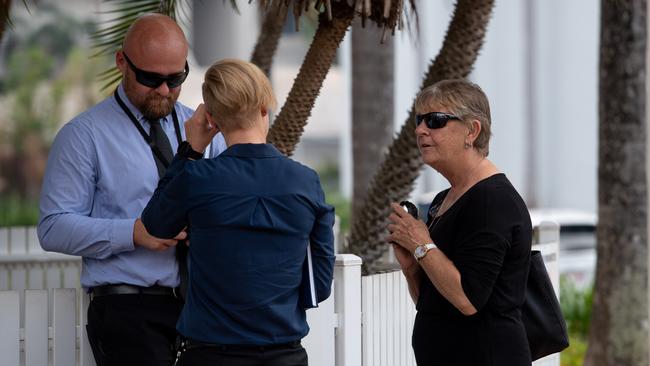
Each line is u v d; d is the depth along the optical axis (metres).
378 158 23.34
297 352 8.64
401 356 13.39
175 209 8.39
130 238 9.39
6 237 18.72
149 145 9.80
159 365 9.69
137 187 9.71
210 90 8.45
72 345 10.66
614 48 20.62
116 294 9.71
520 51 57.19
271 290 8.33
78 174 9.60
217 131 8.88
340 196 61.81
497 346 9.00
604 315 21.44
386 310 12.97
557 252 16.98
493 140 58.00
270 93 8.58
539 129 57.59
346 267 11.98
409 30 14.16
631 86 20.58
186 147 8.80
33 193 71.25
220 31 66.19
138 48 9.56
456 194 9.32
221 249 8.27
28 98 72.62
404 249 9.62
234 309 8.29
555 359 17.30
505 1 57.31
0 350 10.41
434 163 9.26
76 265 18.86
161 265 9.66
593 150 56.16
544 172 57.53
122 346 9.71
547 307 9.70
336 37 13.79
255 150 8.45
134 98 9.71
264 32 19.31
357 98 23.47
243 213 8.26
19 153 71.88
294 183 8.43
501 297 8.99
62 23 75.75
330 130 67.50
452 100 9.11
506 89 57.59
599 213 21.44
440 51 16.20
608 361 21.34
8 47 74.50
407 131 16.44
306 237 8.52
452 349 9.16
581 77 56.56
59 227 9.45
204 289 8.38
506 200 8.92
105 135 9.70
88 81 73.06
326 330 11.88
